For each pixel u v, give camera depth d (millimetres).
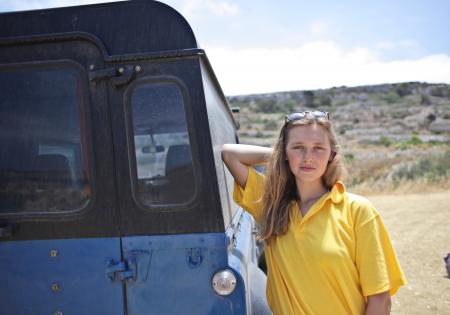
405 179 17359
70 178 2215
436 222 10023
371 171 19922
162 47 2160
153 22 2166
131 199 2189
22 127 2238
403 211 11805
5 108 2244
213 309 2119
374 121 56969
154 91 2186
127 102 2182
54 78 2217
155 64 2172
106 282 2178
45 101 2221
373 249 1869
